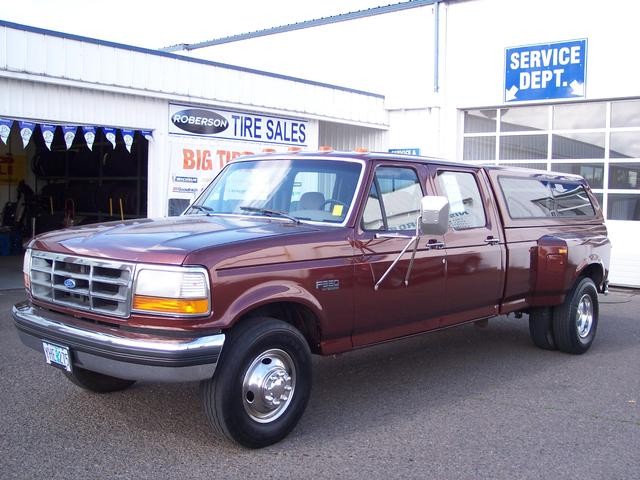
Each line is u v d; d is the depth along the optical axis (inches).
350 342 199.2
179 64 455.2
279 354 177.9
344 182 207.2
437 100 620.1
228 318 163.2
